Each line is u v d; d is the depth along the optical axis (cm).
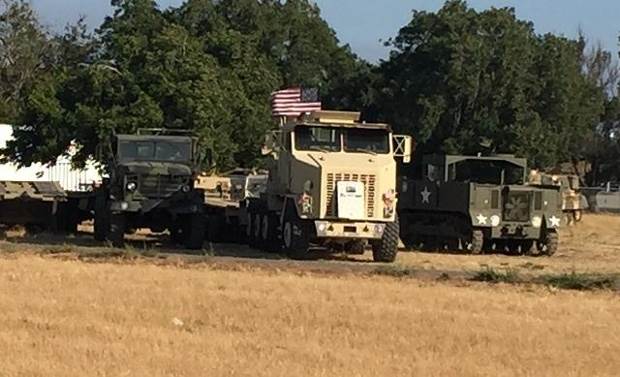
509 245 6000
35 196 6322
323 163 4900
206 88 7719
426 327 2680
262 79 8769
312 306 2983
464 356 2309
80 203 6250
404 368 2145
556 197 5819
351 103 14162
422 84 12888
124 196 5319
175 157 5534
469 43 12738
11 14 14700
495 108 12850
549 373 2172
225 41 8700
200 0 11619
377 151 5016
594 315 3088
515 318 2912
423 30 13350
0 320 2577
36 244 5281
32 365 2055
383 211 4934
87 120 7631
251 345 2345
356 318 2791
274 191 5319
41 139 7950
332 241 5025
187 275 3762
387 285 3719
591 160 15662
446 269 4638
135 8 8681
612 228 8762
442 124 12888
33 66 14638
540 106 13375
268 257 5056
